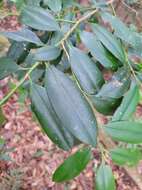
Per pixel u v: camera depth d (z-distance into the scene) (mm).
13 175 1109
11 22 1312
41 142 1268
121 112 273
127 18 609
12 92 266
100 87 273
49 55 269
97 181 254
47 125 258
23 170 1178
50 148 1260
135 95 280
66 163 257
